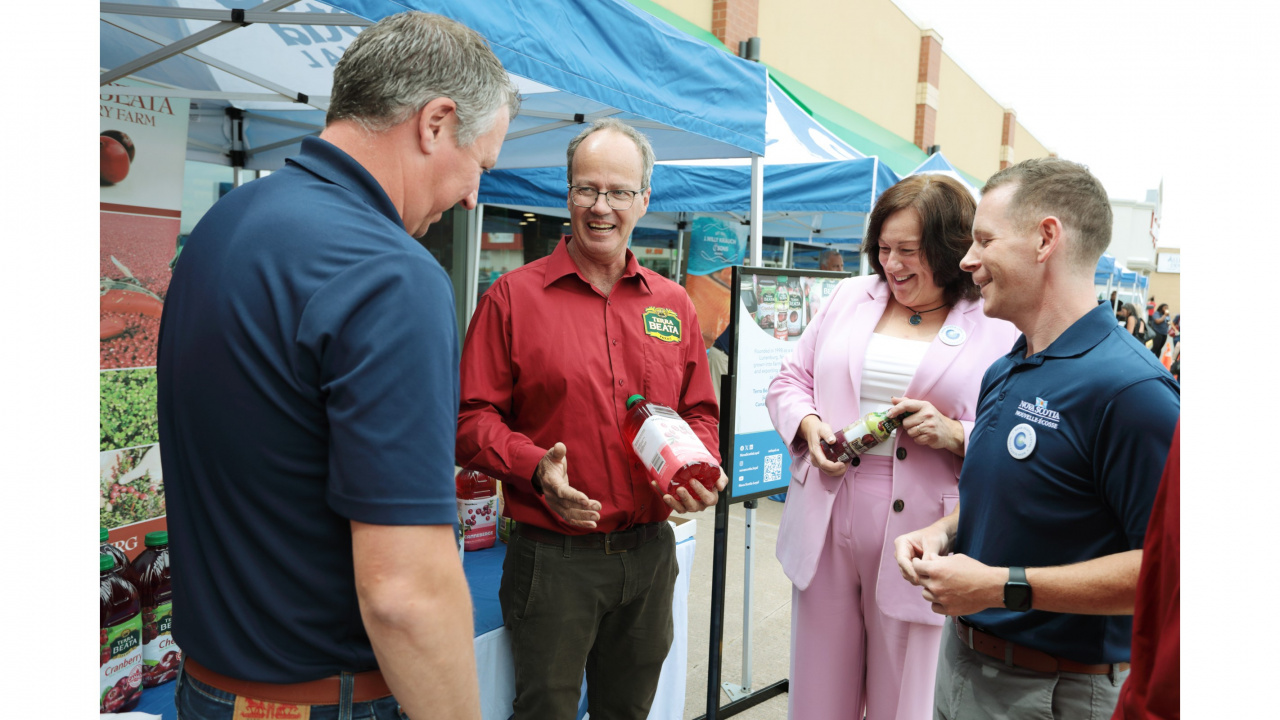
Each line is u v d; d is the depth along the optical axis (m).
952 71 15.05
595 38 1.94
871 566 1.87
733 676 3.07
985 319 1.84
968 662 1.32
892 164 10.17
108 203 1.99
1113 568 1.06
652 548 1.79
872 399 1.90
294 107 3.13
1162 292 31.34
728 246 5.74
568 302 1.74
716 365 5.36
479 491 2.31
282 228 0.85
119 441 2.02
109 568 1.48
